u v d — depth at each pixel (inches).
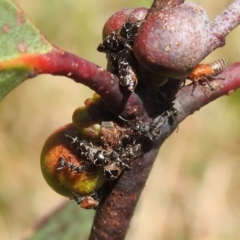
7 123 13.7
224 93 5.0
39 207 12.6
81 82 4.5
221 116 13.6
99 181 4.9
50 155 4.9
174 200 12.5
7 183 12.7
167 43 4.5
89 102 4.8
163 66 4.5
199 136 13.3
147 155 4.8
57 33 14.9
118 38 4.7
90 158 4.8
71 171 4.8
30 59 4.3
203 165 13.0
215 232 12.3
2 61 4.2
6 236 12.0
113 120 4.8
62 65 4.4
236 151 13.3
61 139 4.9
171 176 12.8
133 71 4.6
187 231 12.2
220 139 13.4
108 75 4.5
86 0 15.1
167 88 4.8
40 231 6.4
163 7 4.6
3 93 4.3
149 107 4.7
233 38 14.4
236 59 14.4
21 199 12.6
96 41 15.0
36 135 13.8
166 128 4.8
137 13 4.9
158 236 12.0
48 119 14.0
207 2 14.7
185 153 13.1
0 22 4.3
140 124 4.7
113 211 4.9
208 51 4.7
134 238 11.7
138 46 4.5
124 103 4.7
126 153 4.8
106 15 15.2
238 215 12.6
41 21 15.0
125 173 4.8
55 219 6.4
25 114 13.9
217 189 12.8
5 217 12.2
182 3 4.6
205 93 5.0
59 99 14.3
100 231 4.9
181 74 4.5
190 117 13.5
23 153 13.4
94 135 4.8
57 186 4.9
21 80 4.3
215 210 12.5
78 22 14.9
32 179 13.1
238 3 4.8
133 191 4.9
